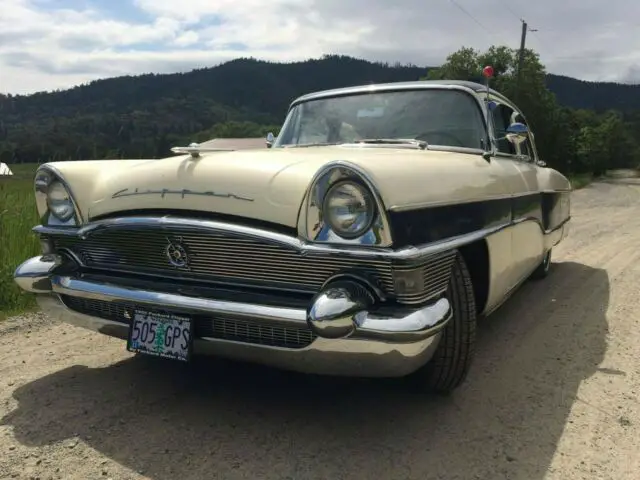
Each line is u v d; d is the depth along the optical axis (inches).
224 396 119.7
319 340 92.9
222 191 98.9
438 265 97.1
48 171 119.8
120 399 118.1
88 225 113.0
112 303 111.7
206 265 101.8
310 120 160.4
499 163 143.1
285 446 100.0
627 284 225.3
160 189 105.0
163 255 106.1
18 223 227.1
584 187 1184.8
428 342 94.5
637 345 154.4
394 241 88.1
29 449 98.4
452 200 104.3
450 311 95.7
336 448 99.5
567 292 213.2
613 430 107.0
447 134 145.8
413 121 149.5
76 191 116.2
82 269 118.1
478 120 148.2
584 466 94.8
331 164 90.0
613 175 2554.1
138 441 101.3
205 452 97.7
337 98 161.8
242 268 98.7
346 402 117.3
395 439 102.7
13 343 153.9
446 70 1332.4
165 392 121.7
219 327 101.4
